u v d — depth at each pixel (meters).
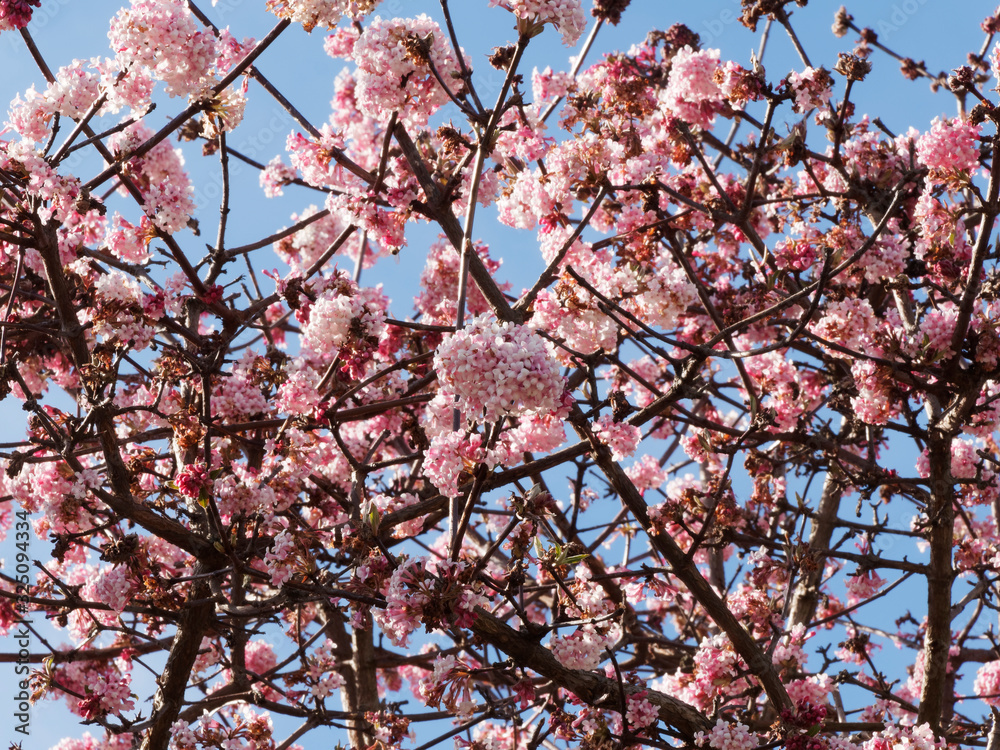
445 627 3.98
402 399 5.93
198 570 5.70
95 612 6.91
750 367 7.45
